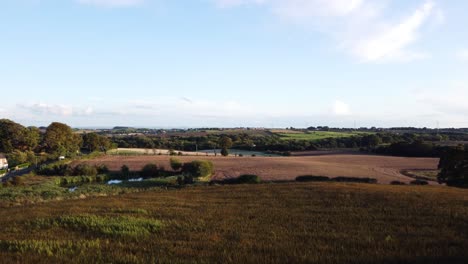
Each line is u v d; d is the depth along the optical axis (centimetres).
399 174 7175
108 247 1365
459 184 4862
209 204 2722
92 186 5484
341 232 1706
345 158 10806
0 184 5359
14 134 12181
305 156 11862
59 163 8212
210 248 1372
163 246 1382
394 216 2106
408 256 1230
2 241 1441
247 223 1934
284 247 1384
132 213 2255
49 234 1638
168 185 5431
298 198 2961
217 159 10181
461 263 1146
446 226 1827
